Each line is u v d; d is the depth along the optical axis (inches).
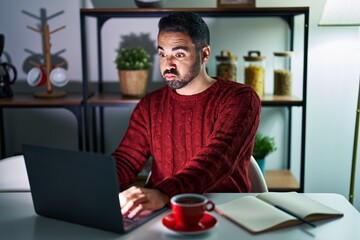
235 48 113.1
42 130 118.2
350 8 94.7
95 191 47.9
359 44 110.7
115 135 118.0
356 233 47.7
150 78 115.0
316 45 111.6
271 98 101.1
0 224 51.4
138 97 104.5
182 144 69.6
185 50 63.7
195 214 46.7
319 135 115.3
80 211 50.2
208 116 68.1
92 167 47.2
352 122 114.5
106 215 48.1
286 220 49.2
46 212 53.2
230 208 52.9
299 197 56.4
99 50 112.9
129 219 50.8
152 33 113.2
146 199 52.6
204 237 46.8
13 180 76.6
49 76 107.9
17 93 114.3
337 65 112.2
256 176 71.8
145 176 109.0
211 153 60.5
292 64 104.8
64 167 49.4
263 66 104.1
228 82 70.1
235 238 46.4
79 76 115.1
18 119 117.7
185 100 69.5
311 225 49.1
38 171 51.8
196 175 57.4
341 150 115.8
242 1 99.0
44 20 113.1
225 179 66.1
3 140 115.9
